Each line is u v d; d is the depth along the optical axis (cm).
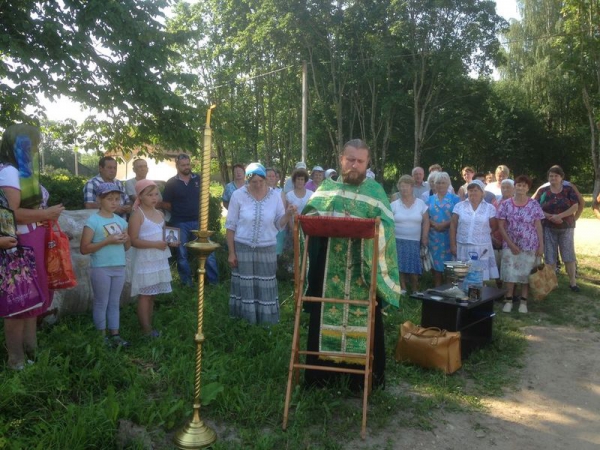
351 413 432
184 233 804
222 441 377
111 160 728
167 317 628
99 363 445
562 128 4478
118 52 1187
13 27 1094
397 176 4462
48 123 1348
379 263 438
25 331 451
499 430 434
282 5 3516
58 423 364
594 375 559
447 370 529
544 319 750
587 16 2456
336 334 446
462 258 789
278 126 4100
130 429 368
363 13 3491
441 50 3403
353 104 3816
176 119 1316
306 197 837
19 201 406
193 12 4044
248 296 608
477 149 4647
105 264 520
